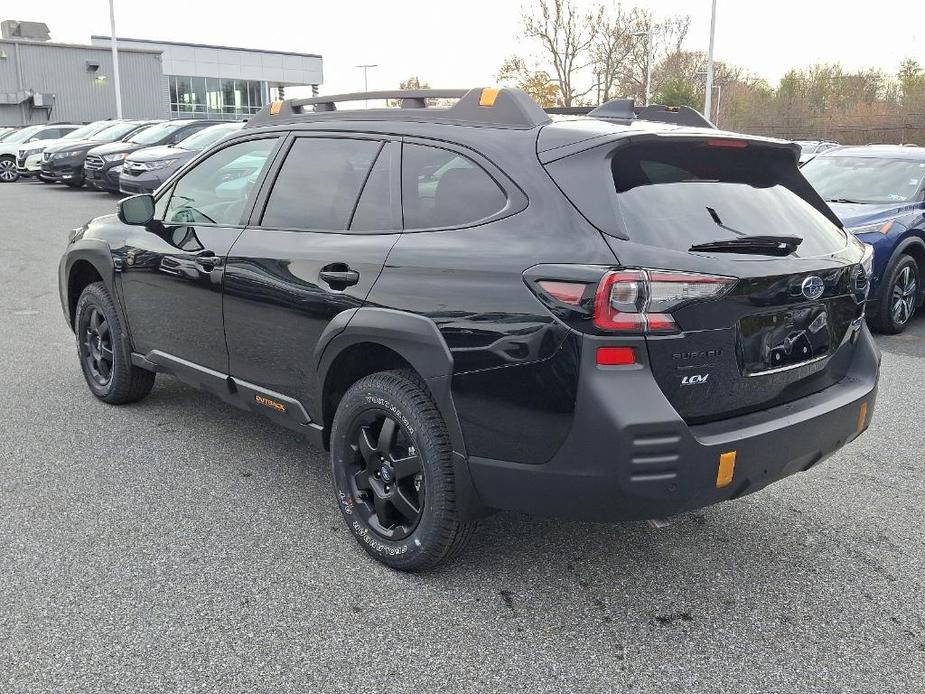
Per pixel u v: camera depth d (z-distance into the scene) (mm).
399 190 3223
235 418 4867
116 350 4785
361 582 3098
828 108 49562
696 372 2617
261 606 2922
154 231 4371
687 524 3646
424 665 2617
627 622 2881
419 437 2965
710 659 2686
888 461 4414
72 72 41594
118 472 4059
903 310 7512
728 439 2650
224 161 4113
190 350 4168
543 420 2635
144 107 44281
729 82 55125
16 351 6336
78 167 20984
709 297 2568
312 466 4184
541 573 3195
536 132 2943
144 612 2861
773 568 3275
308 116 3801
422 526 3029
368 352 3277
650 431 2516
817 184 8461
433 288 2889
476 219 2928
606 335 2514
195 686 2486
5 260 10789
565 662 2650
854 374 3316
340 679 2537
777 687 2553
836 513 3785
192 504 3725
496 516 3688
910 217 7488
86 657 2607
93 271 5098
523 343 2645
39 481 3930
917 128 43594
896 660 2695
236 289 3734
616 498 2570
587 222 2643
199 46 51062
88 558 3217
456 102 3266
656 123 3205
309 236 3473
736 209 2910
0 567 3133
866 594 3096
